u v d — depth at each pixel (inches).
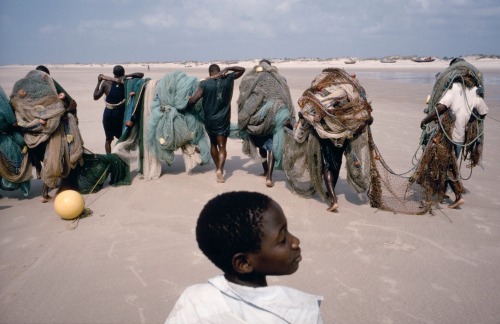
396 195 246.4
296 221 215.9
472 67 217.0
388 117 564.4
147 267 170.2
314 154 226.4
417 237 196.4
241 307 54.5
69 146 244.2
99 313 141.5
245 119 265.3
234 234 53.5
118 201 246.8
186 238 196.2
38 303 147.6
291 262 57.2
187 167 293.7
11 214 229.8
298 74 2220.7
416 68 3297.2
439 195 227.6
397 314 139.7
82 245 190.7
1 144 231.3
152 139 281.1
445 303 145.6
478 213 224.5
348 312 140.6
